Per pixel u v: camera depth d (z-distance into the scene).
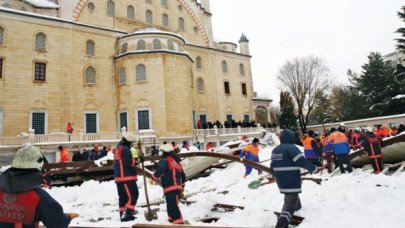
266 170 9.17
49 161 26.16
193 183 12.52
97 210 8.88
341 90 67.50
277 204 7.68
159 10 42.31
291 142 6.25
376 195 7.13
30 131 25.88
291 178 5.86
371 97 52.47
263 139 23.67
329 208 6.77
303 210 6.83
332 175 11.97
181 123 34.34
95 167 15.09
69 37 33.03
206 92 44.56
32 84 30.20
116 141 29.56
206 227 4.49
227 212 7.80
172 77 34.69
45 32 31.75
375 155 11.88
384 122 40.19
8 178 2.81
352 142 18.84
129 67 34.44
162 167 6.60
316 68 54.69
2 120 28.23
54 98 31.22
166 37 36.03
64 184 14.99
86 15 35.41
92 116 33.38
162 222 6.77
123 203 7.28
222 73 47.28
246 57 51.34
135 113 33.66
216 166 16.11
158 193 10.98
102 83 34.62
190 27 45.53
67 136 27.64
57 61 31.98
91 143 28.14
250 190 9.58
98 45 35.06
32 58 30.58
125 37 35.66
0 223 2.79
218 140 36.69
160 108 33.38
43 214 2.81
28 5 33.09
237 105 47.97
